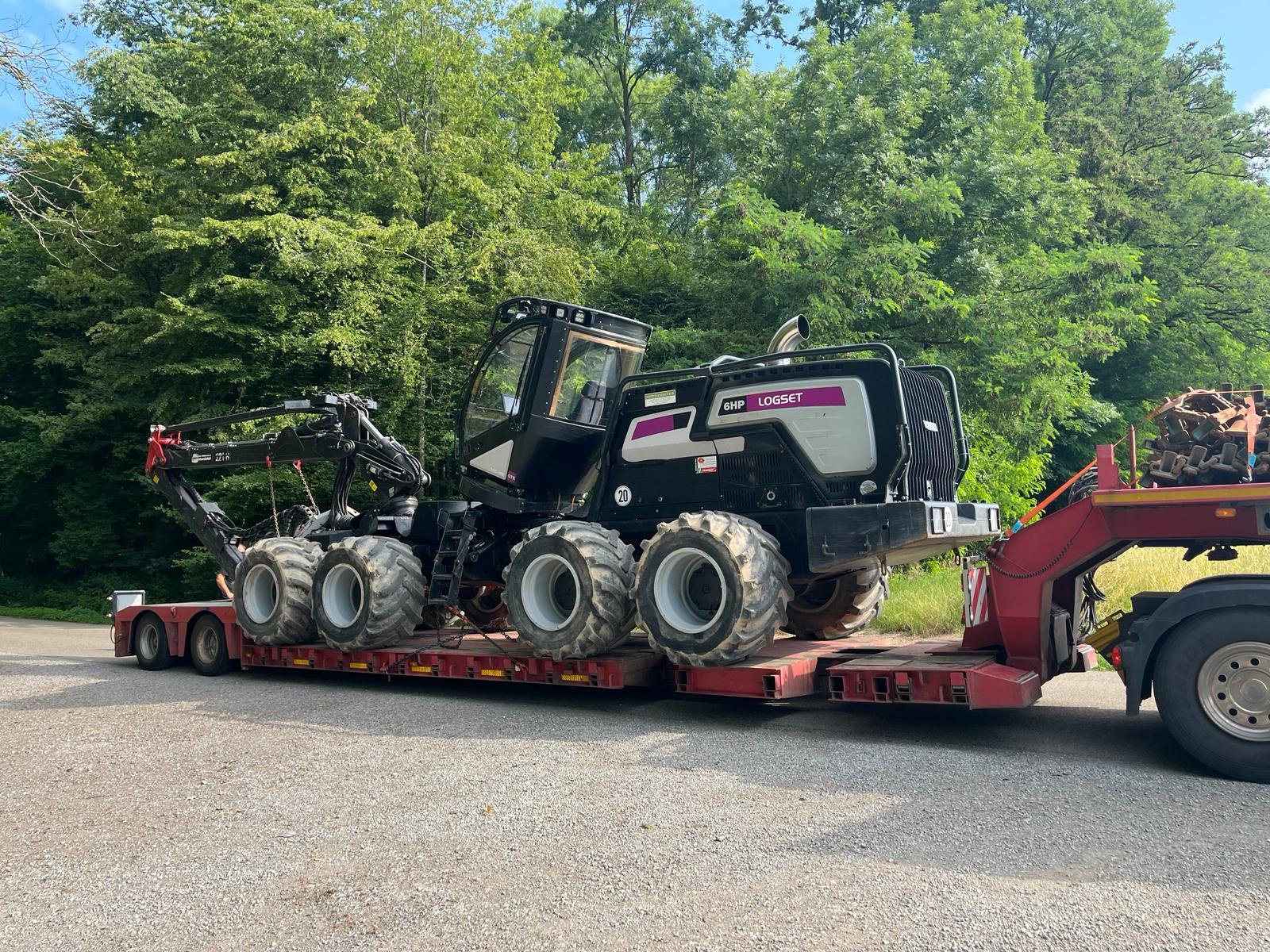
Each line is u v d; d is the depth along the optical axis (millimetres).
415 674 7688
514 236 18125
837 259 16141
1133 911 3039
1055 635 5805
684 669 6320
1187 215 25781
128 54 19891
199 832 4191
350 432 9180
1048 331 17203
